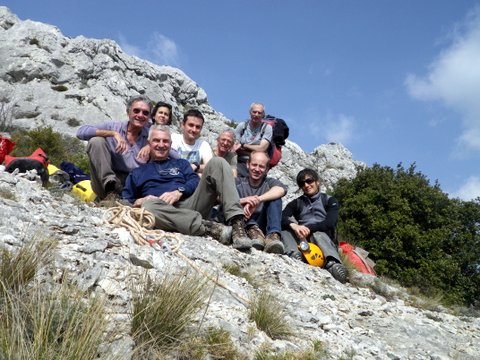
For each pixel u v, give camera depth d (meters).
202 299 3.42
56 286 3.19
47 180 7.32
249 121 9.43
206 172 6.36
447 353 5.01
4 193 4.98
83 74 26.38
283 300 5.03
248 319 4.00
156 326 3.06
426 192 12.63
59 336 2.49
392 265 11.66
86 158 17.09
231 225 6.36
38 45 26.84
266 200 7.12
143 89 28.41
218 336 3.29
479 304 12.07
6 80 24.58
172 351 3.02
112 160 6.90
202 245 5.74
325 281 6.51
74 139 19.97
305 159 28.67
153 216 5.62
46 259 3.44
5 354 2.29
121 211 5.39
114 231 4.85
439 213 12.82
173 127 27.03
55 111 22.95
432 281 11.46
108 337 2.82
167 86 31.05
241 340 3.55
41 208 4.94
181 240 5.25
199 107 32.91
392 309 6.17
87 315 2.67
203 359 3.05
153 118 8.09
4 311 2.65
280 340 3.89
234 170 7.77
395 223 11.95
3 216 4.26
